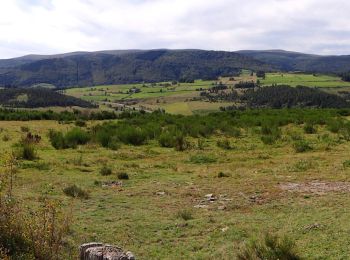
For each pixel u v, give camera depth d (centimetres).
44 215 810
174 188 1525
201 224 1083
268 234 880
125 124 3744
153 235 1012
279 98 11969
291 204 1244
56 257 784
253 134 3209
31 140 2672
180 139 2642
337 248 847
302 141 2661
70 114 5200
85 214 1167
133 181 1656
